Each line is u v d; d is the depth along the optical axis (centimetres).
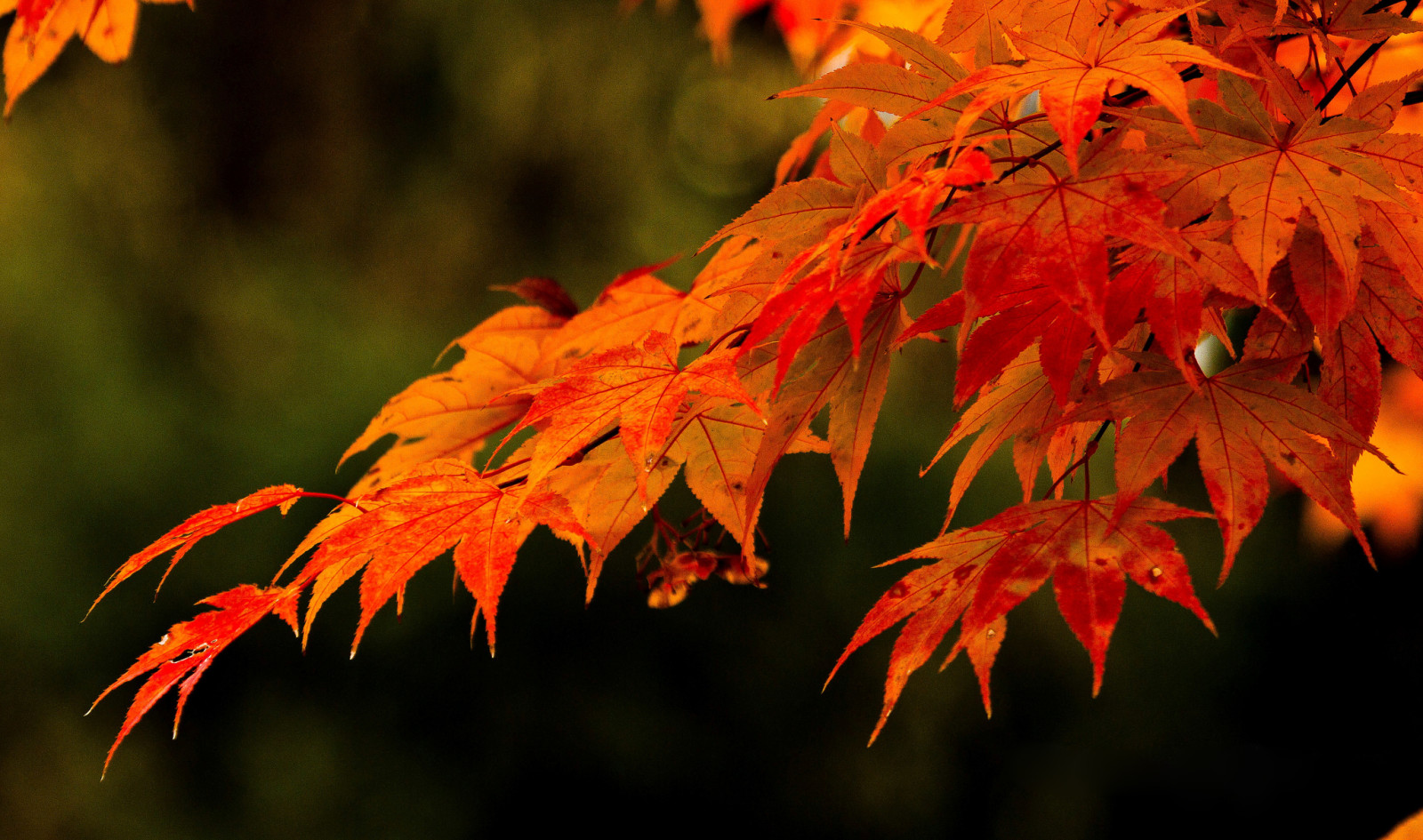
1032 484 149
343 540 131
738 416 146
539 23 912
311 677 673
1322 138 112
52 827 658
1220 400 120
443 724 677
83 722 666
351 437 702
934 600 129
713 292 172
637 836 684
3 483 681
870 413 130
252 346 780
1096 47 113
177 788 663
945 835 707
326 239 884
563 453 118
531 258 910
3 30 707
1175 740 771
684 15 942
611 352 130
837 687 700
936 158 126
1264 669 804
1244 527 112
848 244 124
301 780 654
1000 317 122
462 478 138
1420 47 169
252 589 139
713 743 686
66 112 847
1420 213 112
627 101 933
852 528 720
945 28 137
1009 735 733
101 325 752
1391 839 142
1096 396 123
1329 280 116
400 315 835
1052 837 726
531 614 684
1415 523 374
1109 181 108
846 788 690
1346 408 126
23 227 776
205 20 876
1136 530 120
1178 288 115
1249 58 151
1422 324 122
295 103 898
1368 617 792
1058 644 741
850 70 123
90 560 680
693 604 694
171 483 694
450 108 916
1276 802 776
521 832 680
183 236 847
